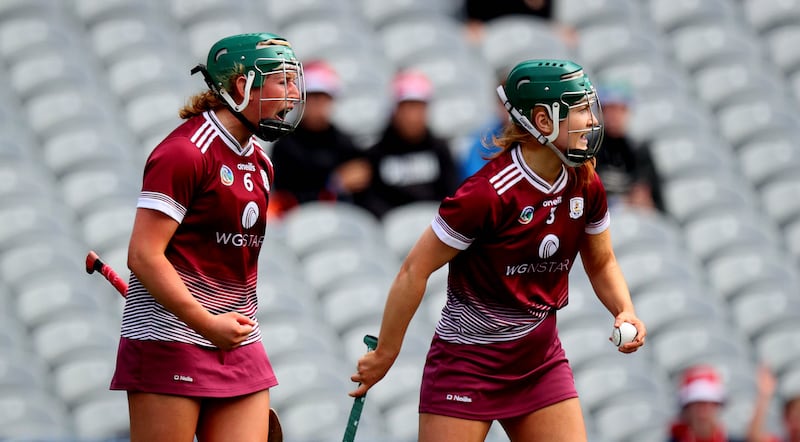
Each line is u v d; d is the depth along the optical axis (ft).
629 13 157.28
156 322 44.32
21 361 98.53
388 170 106.22
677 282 117.29
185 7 145.18
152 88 132.36
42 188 116.47
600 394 105.40
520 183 45.83
